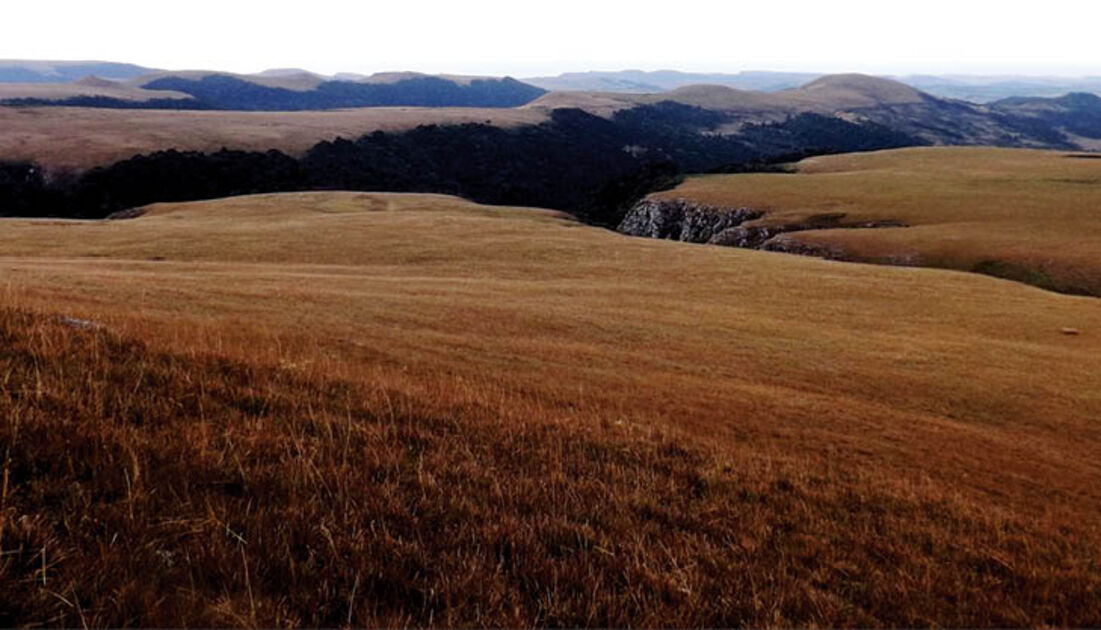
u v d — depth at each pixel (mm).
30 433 5266
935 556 7074
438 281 54219
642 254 75562
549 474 7398
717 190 153375
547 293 52000
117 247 67438
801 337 41969
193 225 86250
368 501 5645
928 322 48656
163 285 38469
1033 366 37344
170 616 3795
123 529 4465
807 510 7801
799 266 70375
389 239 78250
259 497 5293
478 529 5578
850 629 5203
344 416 8031
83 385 6672
